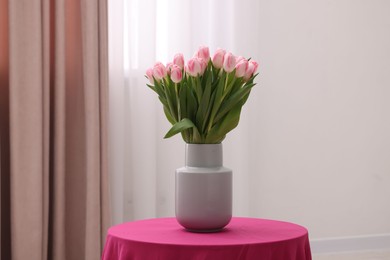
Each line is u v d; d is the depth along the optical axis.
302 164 3.54
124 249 1.50
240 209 3.17
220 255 1.42
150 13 2.93
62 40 2.64
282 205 3.50
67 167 2.76
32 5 2.55
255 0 3.19
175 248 1.43
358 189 3.69
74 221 2.76
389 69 3.74
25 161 2.56
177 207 1.65
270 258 1.46
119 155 2.89
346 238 3.65
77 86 2.74
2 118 2.63
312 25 3.54
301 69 3.52
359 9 3.66
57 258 2.66
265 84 3.43
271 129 3.46
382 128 3.74
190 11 3.05
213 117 1.64
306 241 1.62
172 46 3.03
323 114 3.58
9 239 2.67
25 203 2.56
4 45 2.61
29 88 2.56
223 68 1.62
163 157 3.05
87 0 2.66
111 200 2.88
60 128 2.66
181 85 1.67
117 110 2.89
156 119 3.02
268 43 3.44
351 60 3.64
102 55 2.71
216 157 1.67
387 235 3.75
